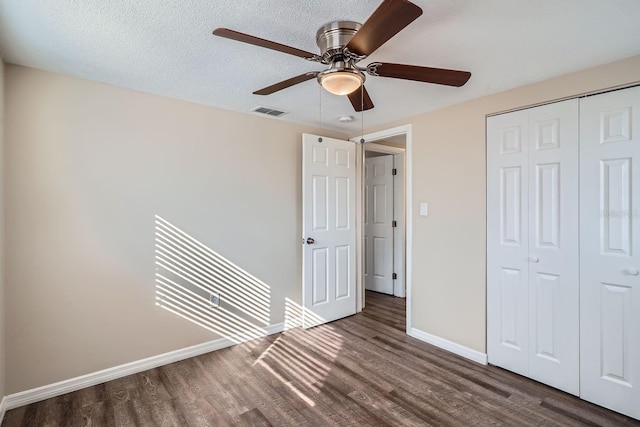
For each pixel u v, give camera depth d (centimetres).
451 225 278
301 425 183
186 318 266
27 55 188
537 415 192
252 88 240
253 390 218
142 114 244
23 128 202
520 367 237
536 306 229
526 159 233
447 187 281
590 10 145
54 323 212
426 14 147
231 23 156
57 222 213
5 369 196
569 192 213
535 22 154
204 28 160
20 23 155
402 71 164
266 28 161
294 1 139
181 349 263
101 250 228
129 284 239
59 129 213
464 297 269
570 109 212
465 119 268
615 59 193
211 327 279
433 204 292
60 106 213
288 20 154
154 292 250
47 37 168
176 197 260
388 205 465
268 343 295
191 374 239
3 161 192
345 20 153
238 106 280
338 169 353
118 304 235
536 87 227
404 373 240
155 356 251
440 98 260
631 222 190
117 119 234
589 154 205
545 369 224
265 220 313
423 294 300
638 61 188
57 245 213
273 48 146
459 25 156
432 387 221
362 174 382
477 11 145
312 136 331
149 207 248
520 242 237
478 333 260
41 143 207
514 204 240
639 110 188
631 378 190
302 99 263
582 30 162
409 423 184
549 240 222
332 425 183
